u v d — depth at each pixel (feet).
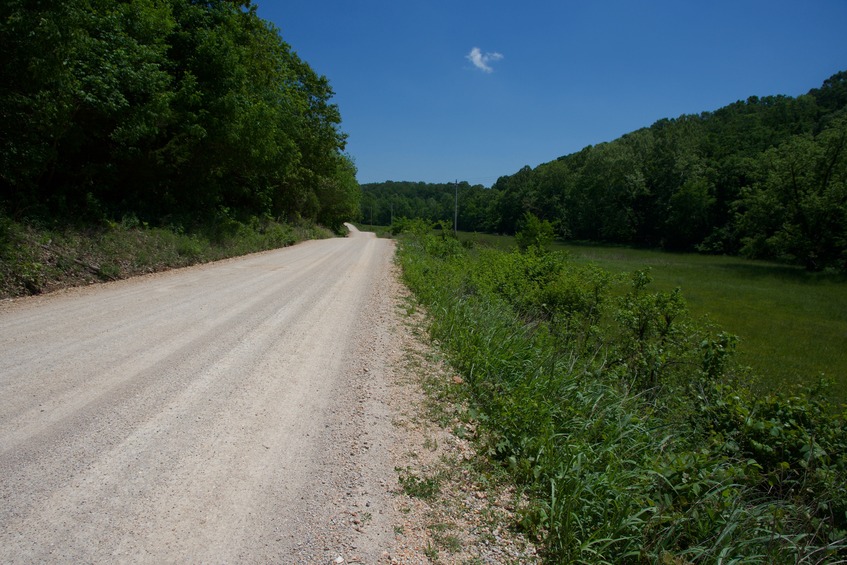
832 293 74.13
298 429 13.66
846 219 113.60
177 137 52.49
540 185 297.74
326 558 8.80
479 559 9.49
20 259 29.40
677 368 23.84
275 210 115.85
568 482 11.78
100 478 10.35
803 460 14.87
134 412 13.57
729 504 12.05
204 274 42.09
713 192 194.90
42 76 31.71
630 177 221.05
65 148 41.68
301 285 38.96
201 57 54.39
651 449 15.12
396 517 10.37
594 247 206.39
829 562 11.29
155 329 22.27
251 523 9.47
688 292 72.95
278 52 95.96
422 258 62.85
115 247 39.47
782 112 231.71
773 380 29.84
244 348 20.45
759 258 145.59
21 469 10.37
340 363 19.76
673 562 9.91
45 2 30.86
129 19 42.96
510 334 24.67
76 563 7.93
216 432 12.94
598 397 17.31
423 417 15.57
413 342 24.20
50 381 15.23
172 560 8.23
